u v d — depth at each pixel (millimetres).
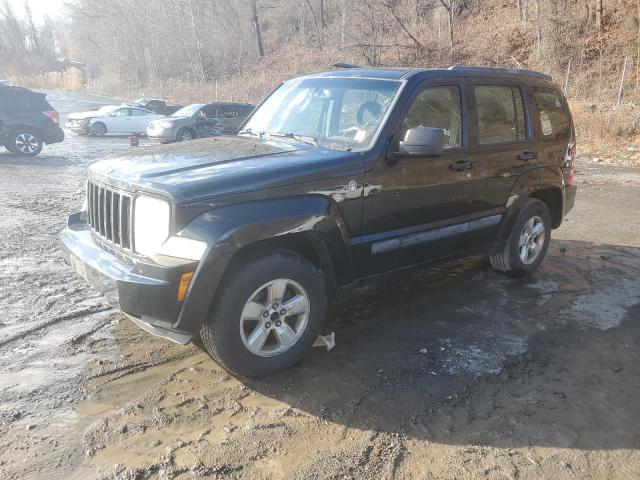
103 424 3104
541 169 5410
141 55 55281
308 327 3734
